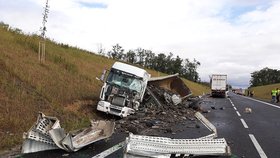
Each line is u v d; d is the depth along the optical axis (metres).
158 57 122.69
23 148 7.03
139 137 6.91
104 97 15.13
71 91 16.30
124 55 97.50
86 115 13.66
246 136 10.66
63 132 7.40
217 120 15.45
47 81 15.96
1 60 15.32
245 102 34.88
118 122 12.33
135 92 15.55
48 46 28.28
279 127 13.30
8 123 9.14
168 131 11.15
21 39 23.33
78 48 42.06
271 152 8.15
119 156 7.01
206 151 7.11
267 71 197.25
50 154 7.00
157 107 18.06
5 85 12.55
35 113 11.19
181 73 132.75
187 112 18.56
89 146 7.94
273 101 43.47
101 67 33.44
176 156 6.80
